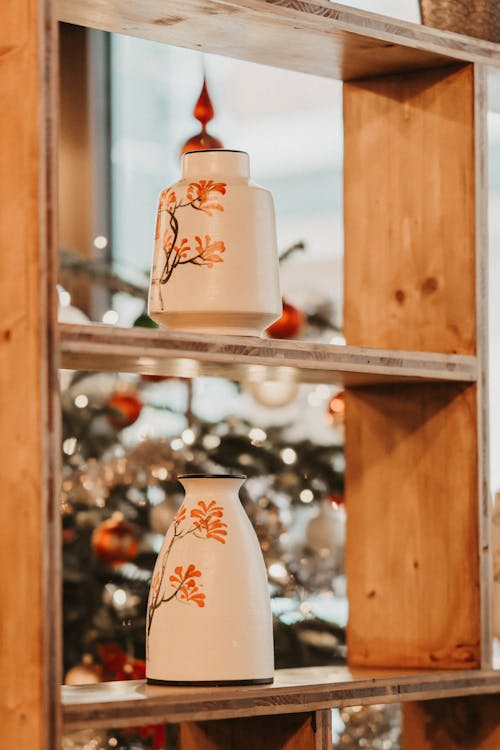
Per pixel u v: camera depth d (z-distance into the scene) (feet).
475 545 6.20
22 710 4.61
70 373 9.41
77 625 8.93
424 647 6.33
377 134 6.60
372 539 6.56
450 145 6.35
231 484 5.61
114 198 16.94
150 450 9.15
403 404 6.49
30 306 4.66
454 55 6.19
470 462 6.24
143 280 9.87
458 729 6.56
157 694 5.02
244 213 5.50
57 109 4.74
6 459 4.74
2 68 4.82
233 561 5.45
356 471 6.66
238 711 5.15
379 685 5.68
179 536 5.52
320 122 21.33
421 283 6.43
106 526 8.42
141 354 4.93
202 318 5.41
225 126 21.71
